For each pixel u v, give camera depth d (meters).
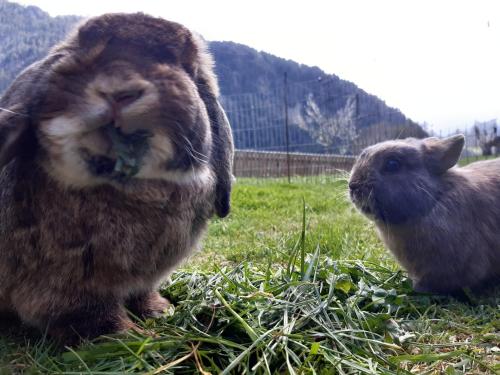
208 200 0.35
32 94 0.28
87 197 0.29
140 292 0.35
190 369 0.28
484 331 0.34
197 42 0.33
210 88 0.36
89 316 0.32
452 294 0.44
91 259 0.30
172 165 0.29
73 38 0.31
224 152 0.37
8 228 0.31
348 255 0.53
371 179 0.45
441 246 0.43
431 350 0.31
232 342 0.30
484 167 0.50
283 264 0.50
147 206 0.30
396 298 0.38
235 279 0.40
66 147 0.27
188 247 0.35
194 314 0.34
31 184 0.30
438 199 0.43
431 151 0.45
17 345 0.33
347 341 0.31
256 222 0.84
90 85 0.26
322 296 0.36
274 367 0.29
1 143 0.28
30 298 0.31
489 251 0.44
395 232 0.45
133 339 0.30
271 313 0.34
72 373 0.26
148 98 0.26
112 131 0.27
